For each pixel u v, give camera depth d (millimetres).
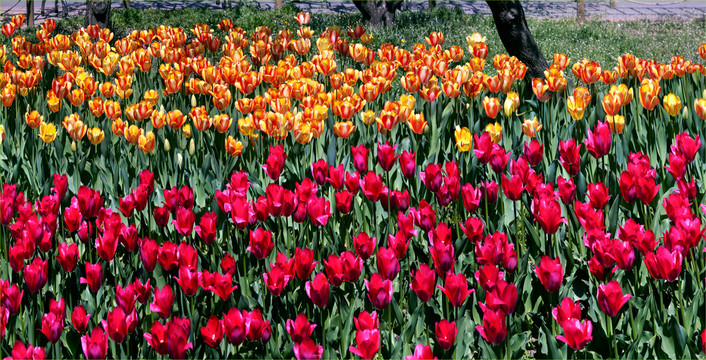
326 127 6805
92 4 17875
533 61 9656
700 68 7406
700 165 6086
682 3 28625
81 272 4234
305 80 7043
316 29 19609
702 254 4254
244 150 6551
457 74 6863
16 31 18500
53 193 5941
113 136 7145
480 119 7336
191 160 6277
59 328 3381
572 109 6090
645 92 6066
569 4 28766
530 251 4730
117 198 5527
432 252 3662
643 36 18656
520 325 4031
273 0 29750
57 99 6910
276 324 3783
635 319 3803
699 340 3777
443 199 4480
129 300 3381
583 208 4066
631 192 4348
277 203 4062
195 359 3584
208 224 4016
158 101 8188
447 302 3684
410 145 6680
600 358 3715
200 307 4094
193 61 7777
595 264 3686
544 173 6164
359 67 8773
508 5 9391
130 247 3996
